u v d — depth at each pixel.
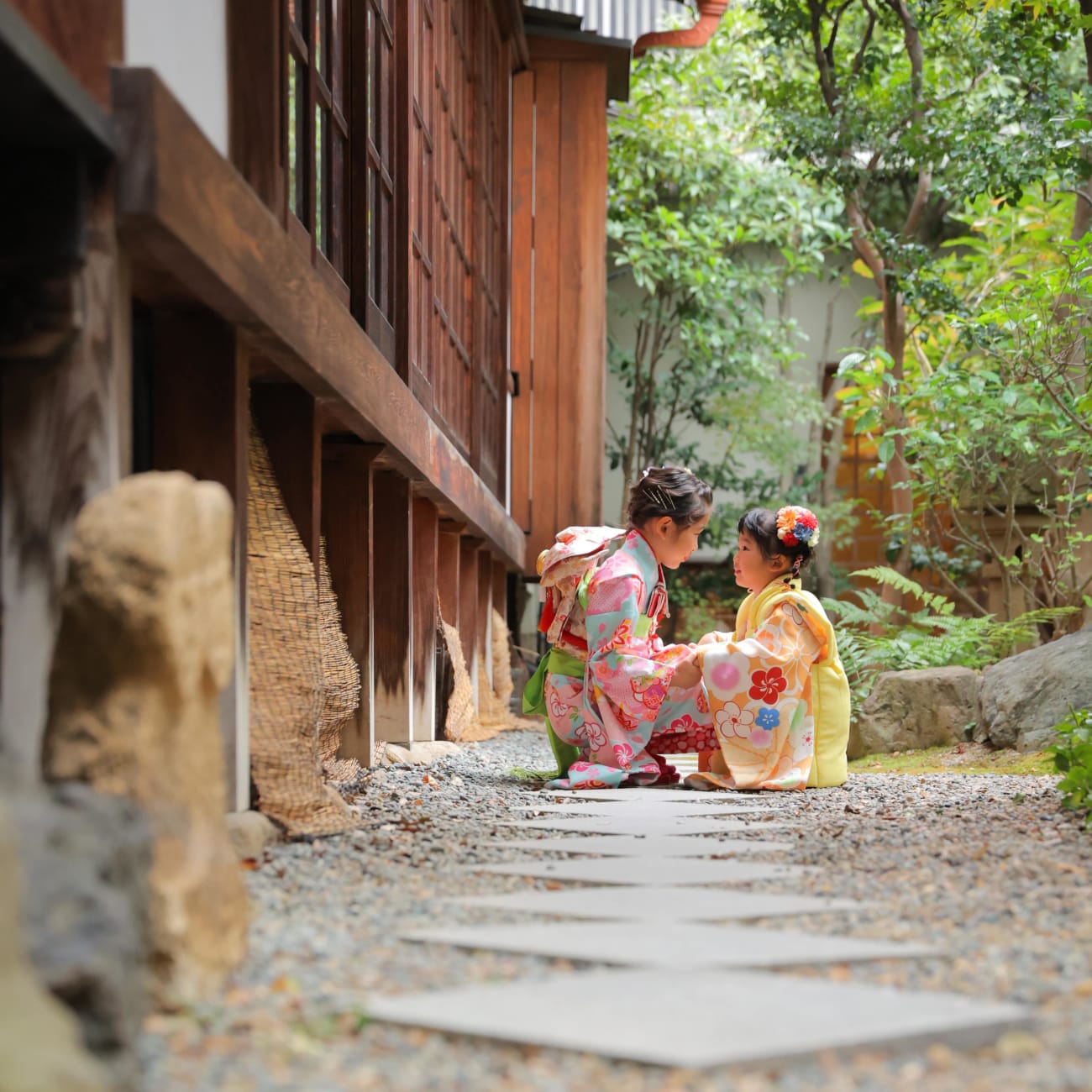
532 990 1.69
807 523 4.72
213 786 1.90
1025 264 9.44
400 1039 1.55
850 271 12.93
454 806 3.86
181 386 2.82
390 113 5.09
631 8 9.48
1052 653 5.57
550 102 9.27
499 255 8.62
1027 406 7.04
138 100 2.05
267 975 1.82
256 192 2.97
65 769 1.72
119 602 1.70
